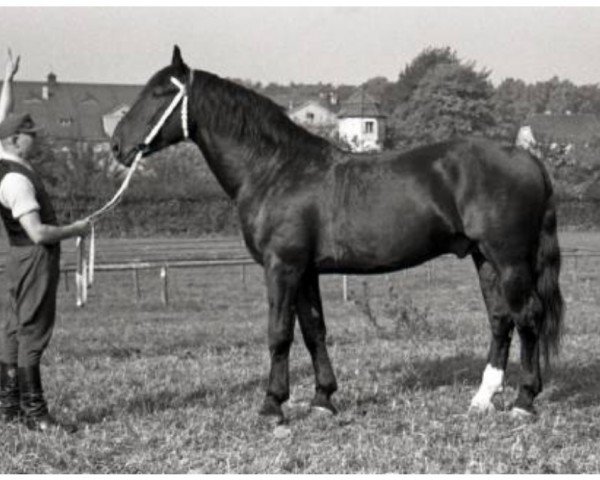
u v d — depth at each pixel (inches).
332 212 246.4
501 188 240.1
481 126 3004.4
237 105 257.6
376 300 698.2
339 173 249.8
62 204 1583.4
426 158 247.6
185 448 229.5
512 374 320.8
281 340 249.0
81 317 609.0
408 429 245.0
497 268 244.2
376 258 246.4
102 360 382.6
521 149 247.4
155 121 261.6
